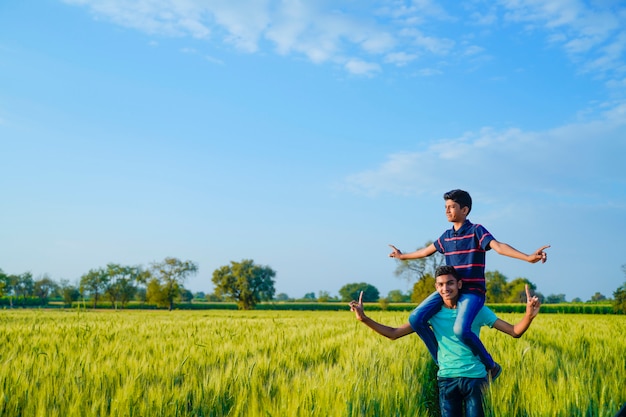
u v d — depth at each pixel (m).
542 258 3.79
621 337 11.95
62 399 5.01
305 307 100.75
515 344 9.73
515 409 5.00
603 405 4.94
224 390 5.40
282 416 4.48
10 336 11.37
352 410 4.60
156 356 8.05
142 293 113.06
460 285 4.20
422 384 6.81
